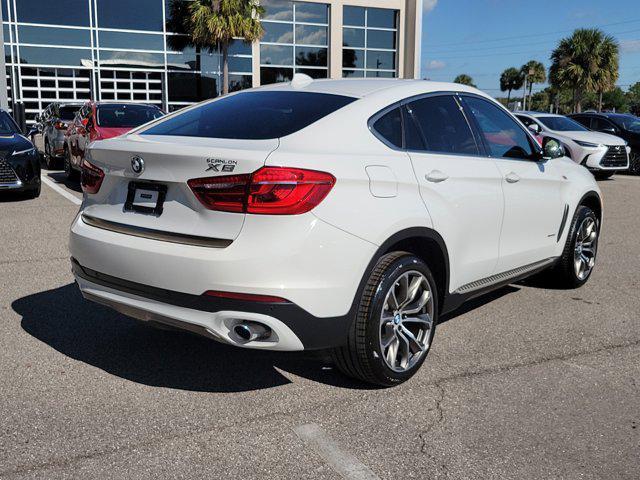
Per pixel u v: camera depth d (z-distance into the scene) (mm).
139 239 3133
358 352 3197
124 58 23578
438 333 4316
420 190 3438
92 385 3400
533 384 3498
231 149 2967
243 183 2854
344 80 4035
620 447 2850
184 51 24438
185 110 4027
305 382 3490
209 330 2945
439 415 3127
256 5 23406
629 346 4109
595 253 5590
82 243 3373
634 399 3332
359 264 3062
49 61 22562
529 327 4457
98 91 23375
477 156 4031
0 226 7641
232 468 2639
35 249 6488
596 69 36125
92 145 3537
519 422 3068
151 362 3723
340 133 3258
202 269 2873
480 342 4145
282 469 2639
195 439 2865
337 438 2893
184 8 24109
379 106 3514
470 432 2967
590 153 14070
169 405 3191
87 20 22859
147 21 23719
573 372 3670
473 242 3904
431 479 2586
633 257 6762
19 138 9758
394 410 3172
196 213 2998
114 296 3270
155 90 24266
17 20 21906
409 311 3428
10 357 3746
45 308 4652
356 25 26969
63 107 13789
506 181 4176
